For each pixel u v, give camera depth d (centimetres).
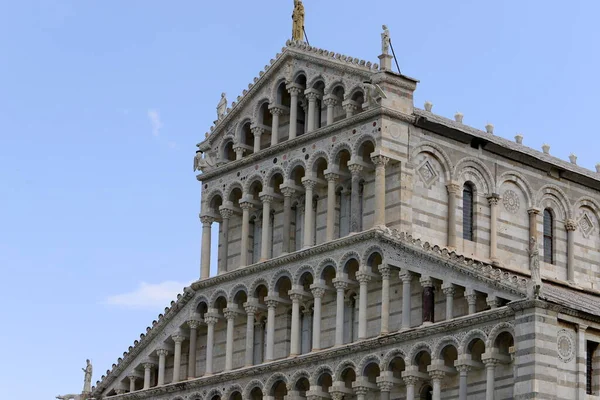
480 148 11794
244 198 12300
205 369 12294
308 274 11569
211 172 12675
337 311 11188
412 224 11219
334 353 11006
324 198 11769
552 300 9675
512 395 9794
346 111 11662
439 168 11531
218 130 12769
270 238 12138
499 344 9900
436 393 10194
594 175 12594
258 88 12488
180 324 12612
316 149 11744
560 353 9681
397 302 10838
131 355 12975
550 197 12244
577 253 12331
